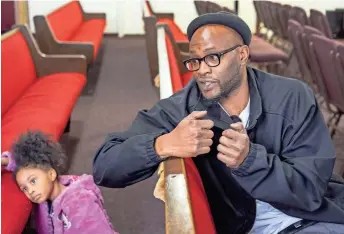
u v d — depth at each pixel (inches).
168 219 40.6
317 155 55.9
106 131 155.3
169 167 48.6
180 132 50.9
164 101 61.6
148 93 204.1
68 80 149.5
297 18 220.4
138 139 54.0
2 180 77.5
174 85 80.6
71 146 141.2
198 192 50.8
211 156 59.5
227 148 49.8
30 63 153.3
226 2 358.6
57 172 76.7
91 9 374.3
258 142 58.0
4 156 75.8
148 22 197.5
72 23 252.1
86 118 167.8
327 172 54.6
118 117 170.1
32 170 73.5
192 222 40.2
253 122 57.0
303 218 56.2
